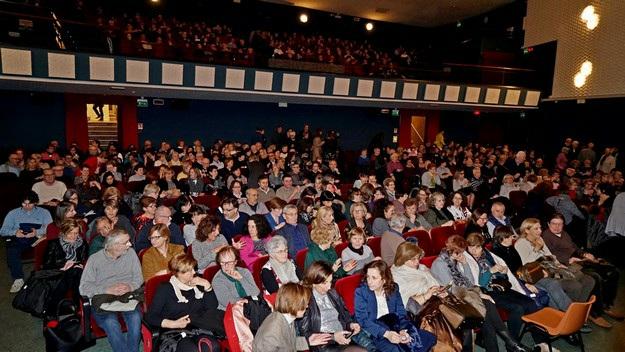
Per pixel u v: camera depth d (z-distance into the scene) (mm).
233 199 5941
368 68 14484
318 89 12414
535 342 4668
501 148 14992
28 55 8875
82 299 4164
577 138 13812
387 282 3986
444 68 16375
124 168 10578
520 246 5410
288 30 19562
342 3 18328
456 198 7352
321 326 3723
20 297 4359
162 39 14008
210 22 18375
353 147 17719
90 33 12094
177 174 9969
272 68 11711
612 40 11961
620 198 7105
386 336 3740
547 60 14266
